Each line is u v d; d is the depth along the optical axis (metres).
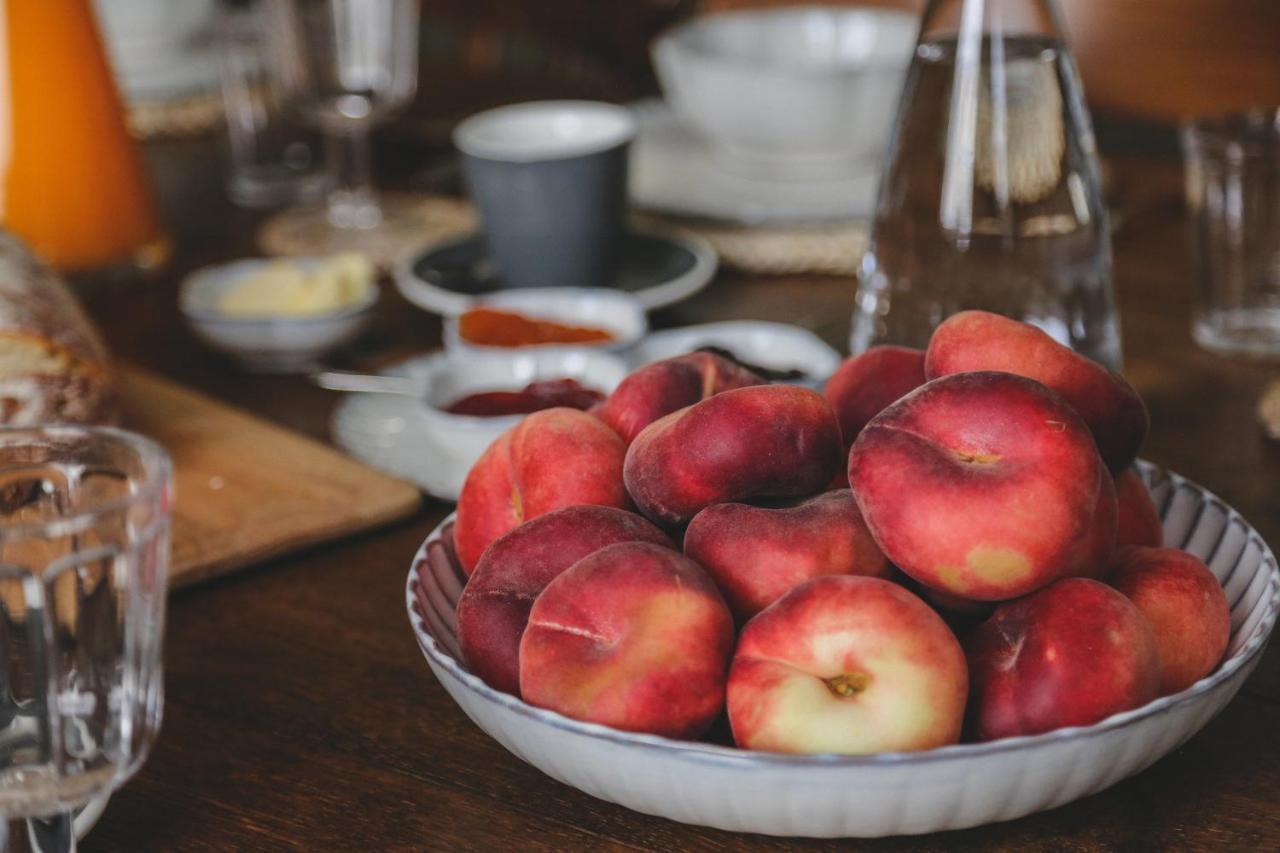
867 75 1.03
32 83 1.00
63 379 0.72
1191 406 0.78
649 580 0.40
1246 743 0.49
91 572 0.40
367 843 0.45
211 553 0.63
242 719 0.53
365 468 0.72
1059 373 0.44
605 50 1.79
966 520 0.39
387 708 0.53
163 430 0.78
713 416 0.43
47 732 0.40
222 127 1.50
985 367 0.44
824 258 1.01
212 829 0.47
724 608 0.41
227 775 0.49
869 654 0.39
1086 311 0.68
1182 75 1.46
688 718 0.40
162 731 0.52
